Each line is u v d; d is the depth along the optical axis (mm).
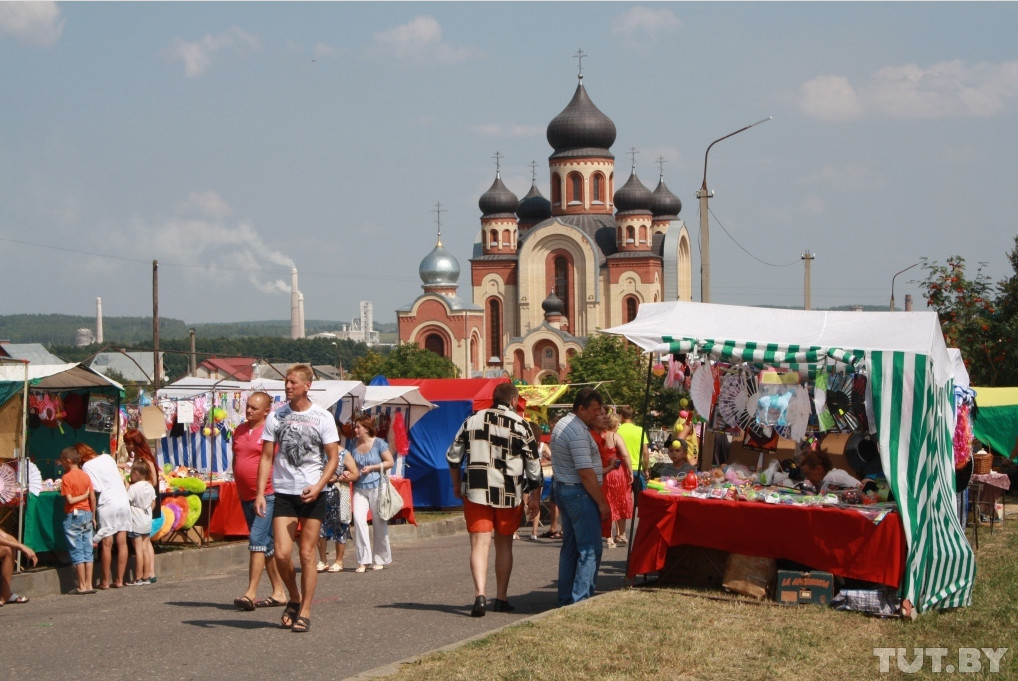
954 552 10438
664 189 94062
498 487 10172
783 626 9281
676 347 11328
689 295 90500
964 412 14805
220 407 18375
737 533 10594
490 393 23250
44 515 13281
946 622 9719
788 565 10703
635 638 8695
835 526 10141
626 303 84688
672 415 36688
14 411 13125
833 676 7883
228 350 161500
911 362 10328
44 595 12461
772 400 11656
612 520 16359
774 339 11312
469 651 8141
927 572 10039
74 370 14656
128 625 9875
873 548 9969
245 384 20078
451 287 94688
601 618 9359
